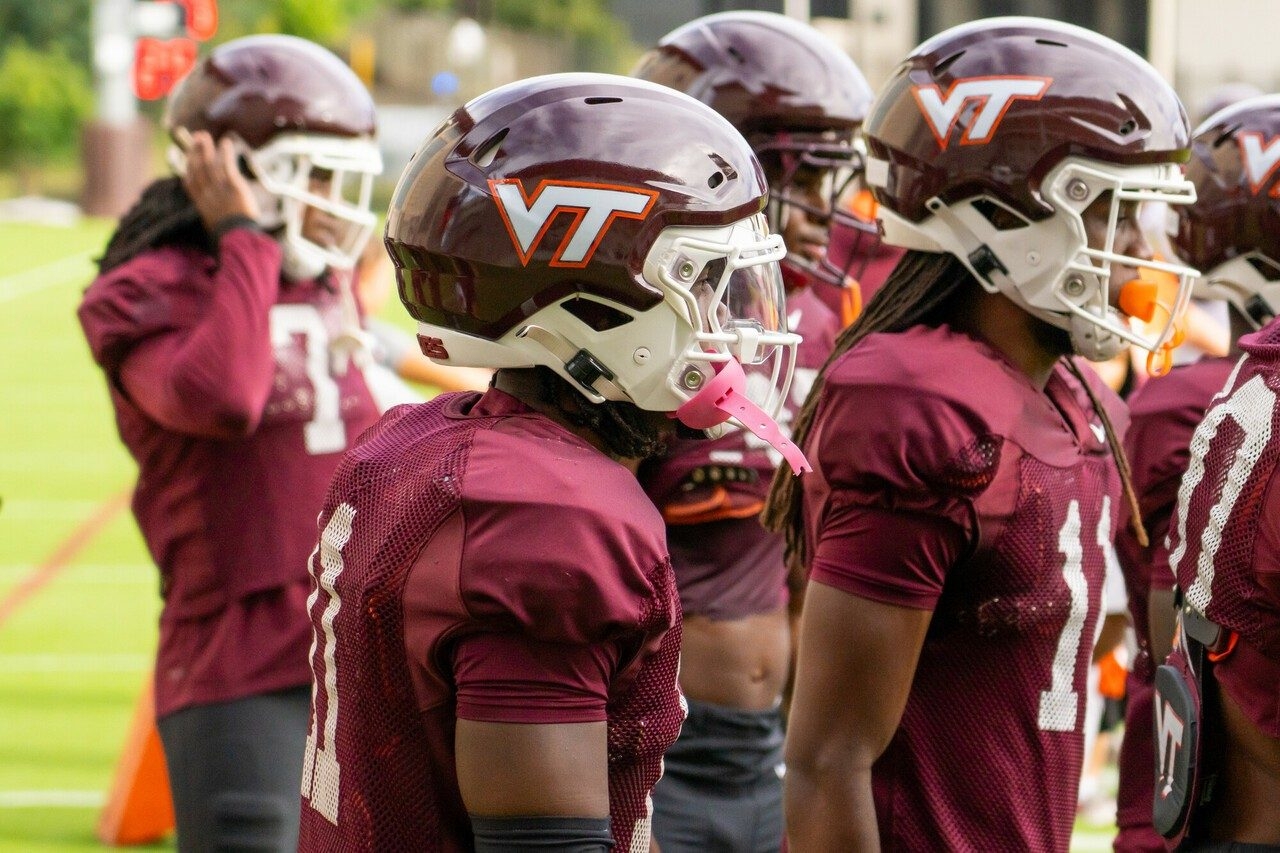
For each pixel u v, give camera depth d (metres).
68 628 23.23
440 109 90.44
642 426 6.30
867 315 8.20
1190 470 7.41
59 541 28.98
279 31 111.38
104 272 11.12
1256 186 9.63
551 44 103.19
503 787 5.47
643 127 6.05
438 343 6.31
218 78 11.24
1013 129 7.73
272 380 10.80
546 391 6.18
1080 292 7.79
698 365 6.10
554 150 5.98
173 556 10.77
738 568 10.37
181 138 11.21
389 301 52.09
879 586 7.35
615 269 5.95
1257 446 6.93
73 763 17.25
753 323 6.31
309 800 6.16
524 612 5.48
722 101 11.12
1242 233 9.70
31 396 44.22
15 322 57.16
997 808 7.54
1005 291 7.84
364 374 11.47
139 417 10.83
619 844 5.89
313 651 6.20
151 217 11.12
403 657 5.69
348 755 5.85
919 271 8.09
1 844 14.67
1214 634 7.10
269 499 10.73
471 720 5.52
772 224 11.30
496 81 102.31
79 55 116.25
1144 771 9.89
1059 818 7.72
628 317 6.05
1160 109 7.84
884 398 7.37
